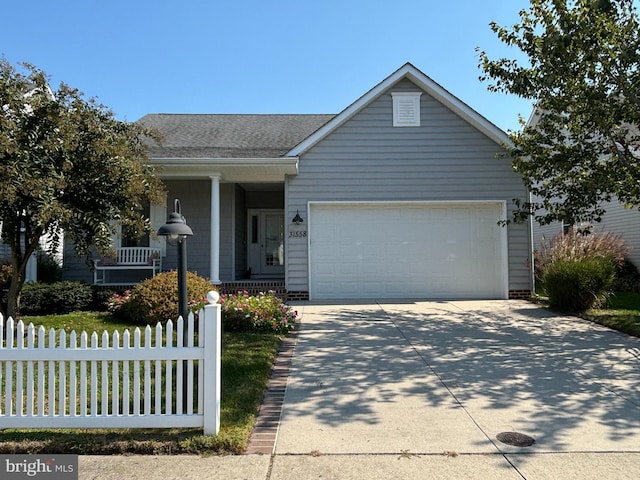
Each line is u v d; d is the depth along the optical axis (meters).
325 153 11.76
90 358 3.76
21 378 3.78
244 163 10.39
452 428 3.91
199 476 3.15
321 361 6.05
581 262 9.84
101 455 3.49
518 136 9.84
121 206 7.32
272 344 6.66
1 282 8.66
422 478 3.11
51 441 3.58
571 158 8.85
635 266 13.81
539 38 8.40
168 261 11.85
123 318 8.53
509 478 3.10
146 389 3.78
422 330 7.98
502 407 4.39
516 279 11.80
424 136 11.82
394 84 11.82
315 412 4.29
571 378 5.30
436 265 11.86
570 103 8.48
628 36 7.64
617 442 3.63
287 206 11.67
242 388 4.80
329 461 3.36
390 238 11.87
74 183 6.68
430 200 11.77
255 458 3.41
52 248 7.47
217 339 3.79
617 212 14.63
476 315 9.45
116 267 11.25
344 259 11.80
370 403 4.52
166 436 3.68
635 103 7.84
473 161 11.83
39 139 6.47
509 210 11.82
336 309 10.21
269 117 16.17
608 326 8.19
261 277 14.61
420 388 4.96
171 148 11.57
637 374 5.44
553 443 3.62
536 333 7.71
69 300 9.27
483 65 9.16
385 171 11.79
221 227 12.38
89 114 6.86
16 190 5.89
